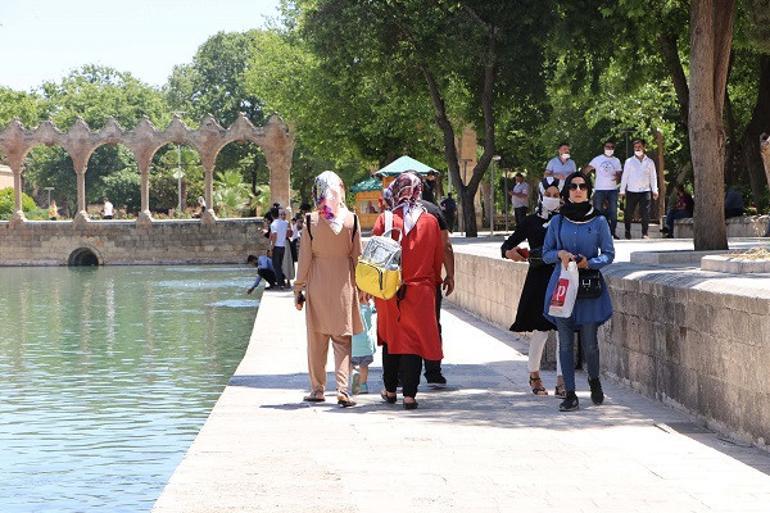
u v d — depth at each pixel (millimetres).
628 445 10469
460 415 12375
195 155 132000
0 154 90500
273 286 41219
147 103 146750
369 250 12820
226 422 11891
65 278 58125
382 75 53562
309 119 73188
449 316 26594
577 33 35938
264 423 11820
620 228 43438
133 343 26422
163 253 76438
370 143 73312
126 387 19250
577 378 15547
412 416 12328
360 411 12703
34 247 77188
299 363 17172
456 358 18109
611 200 31266
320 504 8180
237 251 76188
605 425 11641
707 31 18391
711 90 18562
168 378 20375
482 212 88062
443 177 90812
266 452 10156
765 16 28172
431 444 10539
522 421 11938
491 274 24094
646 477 9039
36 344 26359
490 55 48719
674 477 9031
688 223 37406
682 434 11188
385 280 12648
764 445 10266
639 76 40375
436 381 14562
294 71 74938
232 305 37781
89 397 18141
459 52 48594
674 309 12594
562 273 12562
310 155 107750
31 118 131000
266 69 78750
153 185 131125
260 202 100938
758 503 8117
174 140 76875
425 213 13164
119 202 137500
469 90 54219
